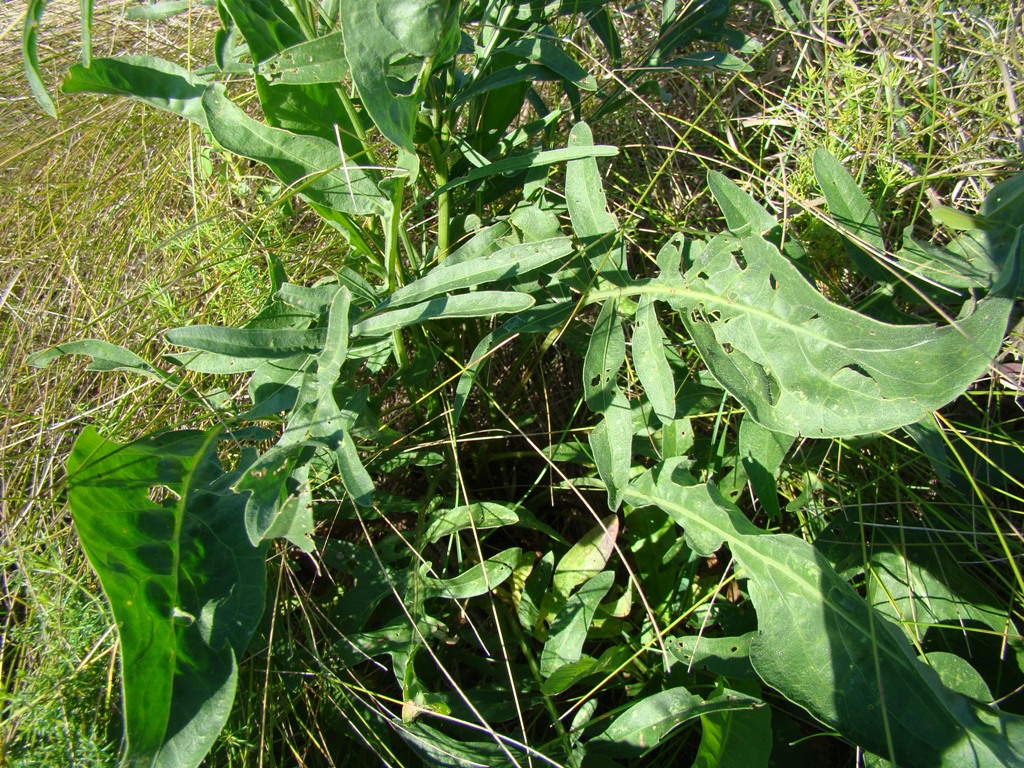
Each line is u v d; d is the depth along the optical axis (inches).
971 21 65.3
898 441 50.7
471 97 53.3
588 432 59.8
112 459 40.7
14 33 80.0
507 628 52.2
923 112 62.1
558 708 49.9
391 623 47.9
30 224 66.0
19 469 55.0
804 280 42.3
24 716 41.9
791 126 67.0
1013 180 45.5
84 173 68.5
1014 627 45.6
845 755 47.9
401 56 39.8
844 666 40.6
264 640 47.1
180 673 36.3
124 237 64.7
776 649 42.1
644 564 52.8
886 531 50.9
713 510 45.4
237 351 42.2
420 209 62.4
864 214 50.2
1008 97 56.9
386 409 62.1
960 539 49.8
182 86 44.1
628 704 45.5
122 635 34.8
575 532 61.4
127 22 76.7
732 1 65.2
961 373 38.3
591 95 70.6
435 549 56.4
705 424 59.2
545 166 58.4
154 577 37.6
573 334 58.5
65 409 58.3
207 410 53.6
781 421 44.1
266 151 44.3
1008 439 50.2
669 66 63.2
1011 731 38.0
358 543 56.6
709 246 46.7
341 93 46.3
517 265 44.0
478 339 62.8
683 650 46.3
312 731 47.0
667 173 73.0
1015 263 38.1
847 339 41.5
